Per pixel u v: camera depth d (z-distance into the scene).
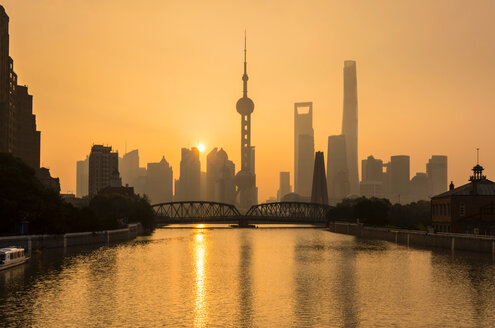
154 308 55.75
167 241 177.38
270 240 188.62
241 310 55.00
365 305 57.28
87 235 149.62
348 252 125.88
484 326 48.06
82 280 74.88
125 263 98.12
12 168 122.62
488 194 133.25
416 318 51.09
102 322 49.59
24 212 119.06
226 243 169.00
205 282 74.25
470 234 126.50
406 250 129.12
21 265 92.69
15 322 49.44
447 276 78.00
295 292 65.81
